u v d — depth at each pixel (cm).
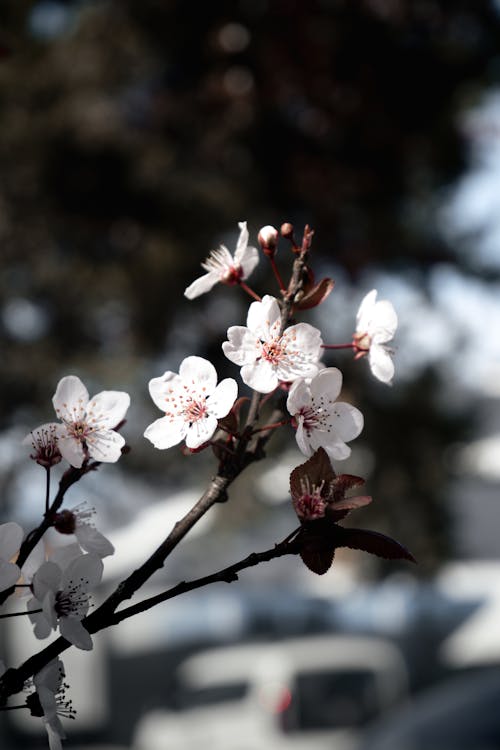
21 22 618
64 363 971
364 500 123
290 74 768
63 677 124
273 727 1203
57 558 132
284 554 123
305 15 744
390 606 1534
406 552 121
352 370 910
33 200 927
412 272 999
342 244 911
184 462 925
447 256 987
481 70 814
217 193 918
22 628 1343
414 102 802
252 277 912
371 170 846
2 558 124
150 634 1511
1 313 962
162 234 941
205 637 1527
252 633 1533
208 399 135
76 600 123
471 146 913
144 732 1219
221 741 1195
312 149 829
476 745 664
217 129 842
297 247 143
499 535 1475
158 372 948
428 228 996
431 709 717
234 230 943
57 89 904
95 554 124
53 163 910
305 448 132
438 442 971
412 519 964
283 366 136
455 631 1516
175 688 1249
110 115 924
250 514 944
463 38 796
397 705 1302
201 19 781
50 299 973
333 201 866
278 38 755
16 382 950
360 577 1009
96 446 133
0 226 930
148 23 834
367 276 924
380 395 968
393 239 957
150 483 951
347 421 136
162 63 889
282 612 1546
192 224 933
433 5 757
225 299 925
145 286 945
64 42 920
